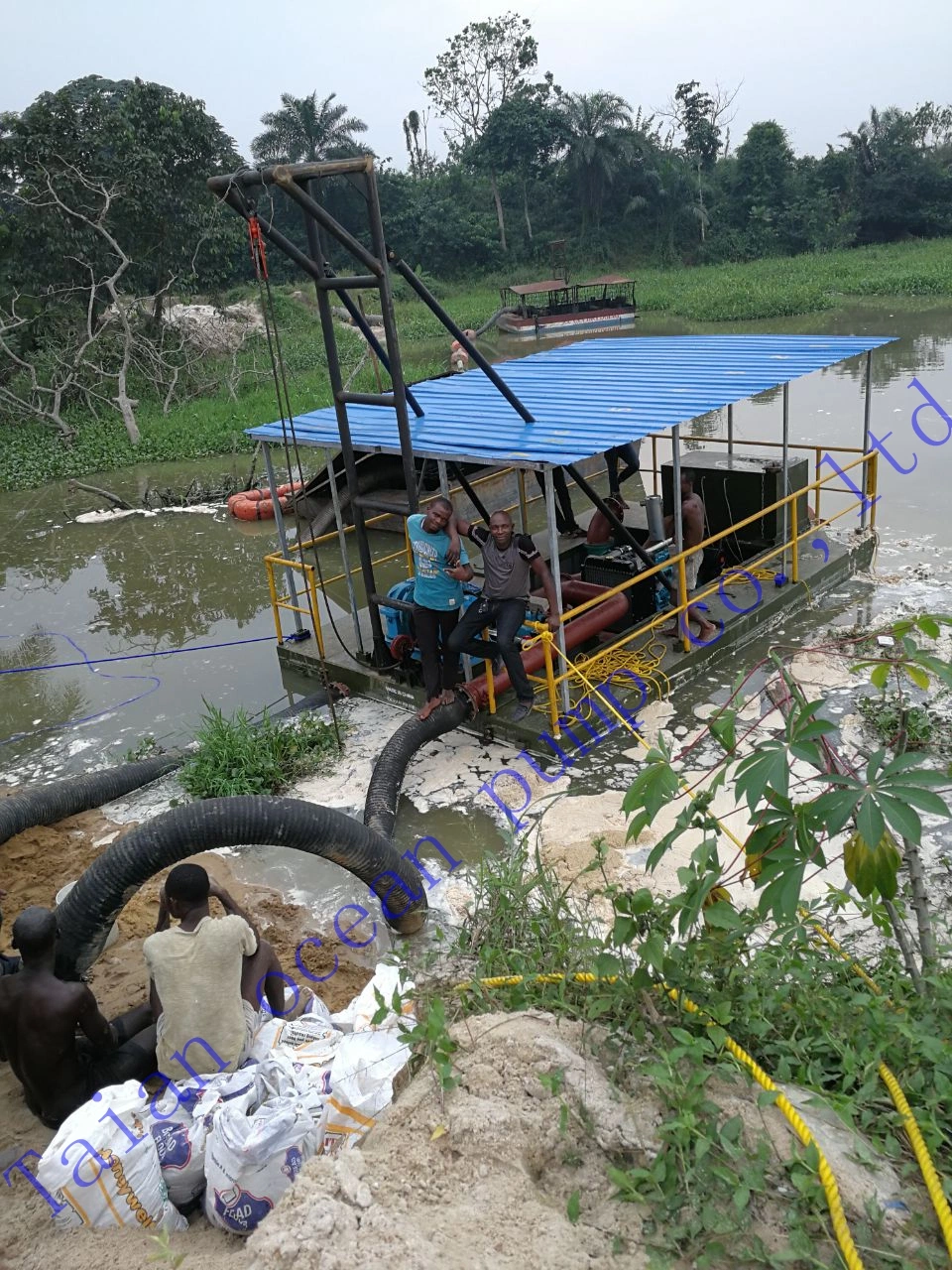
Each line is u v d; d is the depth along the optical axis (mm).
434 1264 2586
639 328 37625
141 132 30469
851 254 58719
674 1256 2641
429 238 62281
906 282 39031
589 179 63125
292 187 7195
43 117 28797
